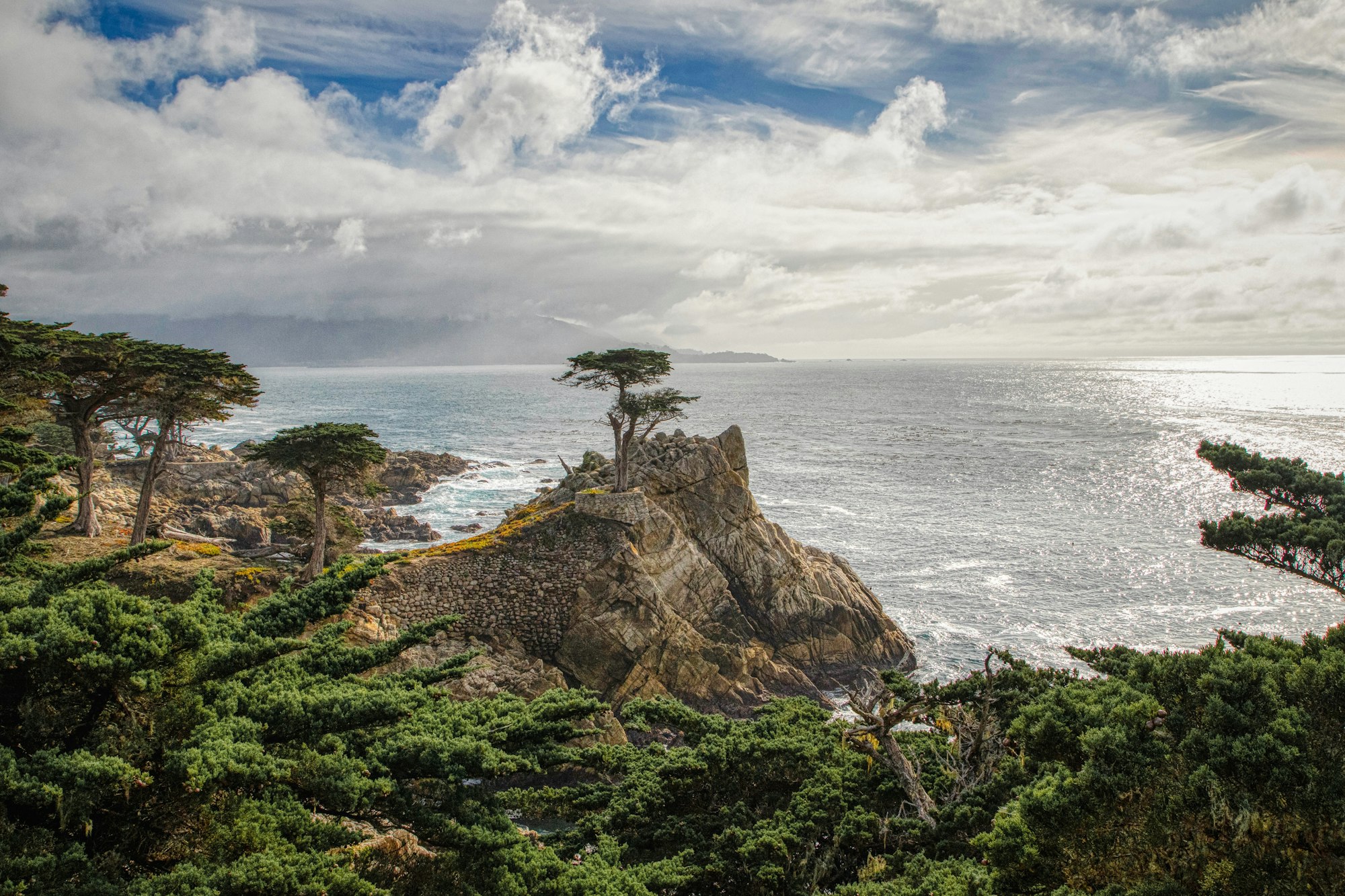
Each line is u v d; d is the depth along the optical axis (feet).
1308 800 43.98
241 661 55.42
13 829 42.60
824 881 67.67
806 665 182.60
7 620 47.19
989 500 355.36
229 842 46.96
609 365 183.32
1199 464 444.55
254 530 205.36
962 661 188.65
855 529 303.07
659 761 80.07
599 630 162.61
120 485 231.71
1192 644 195.83
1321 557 66.39
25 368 127.34
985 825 63.16
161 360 152.05
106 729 48.98
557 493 207.41
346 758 55.11
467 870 54.65
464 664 74.54
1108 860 47.80
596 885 56.49
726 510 191.93
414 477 371.35
